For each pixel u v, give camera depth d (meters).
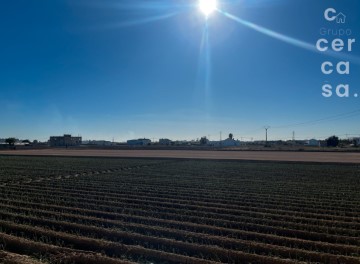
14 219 11.89
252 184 21.41
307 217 13.00
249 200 16.02
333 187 20.42
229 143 132.88
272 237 9.91
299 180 23.73
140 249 8.74
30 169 30.75
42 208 13.91
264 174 27.38
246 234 10.27
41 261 8.18
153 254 8.53
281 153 63.75
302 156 53.00
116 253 8.83
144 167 33.25
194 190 18.83
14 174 26.66
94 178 24.23
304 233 10.49
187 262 8.12
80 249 9.22
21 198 16.12
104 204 14.87
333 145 105.44
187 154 58.25
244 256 8.48
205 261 8.06
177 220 12.16
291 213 13.38
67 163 37.62
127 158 45.56
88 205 14.54
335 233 10.74
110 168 31.95
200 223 11.77
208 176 25.70
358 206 14.83
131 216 12.20
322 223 11.87
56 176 25.77
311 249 9.23
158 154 57.94
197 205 14.80
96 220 11.59
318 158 47.84
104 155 53.88
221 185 20.83
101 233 10.31
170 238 10.00
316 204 15.27
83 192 18.06
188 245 9.15
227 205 14.67
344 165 36.12
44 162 39.00
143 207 14.20
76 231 10.56
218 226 11.44
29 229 10.44
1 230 10.59
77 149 86.62
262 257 8.34
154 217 12.57
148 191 18.42
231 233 10.45
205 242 9.64
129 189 19.08
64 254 8.46
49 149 86.69
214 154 58.66
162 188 19.50
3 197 16.36
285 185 21.09
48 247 8.88
